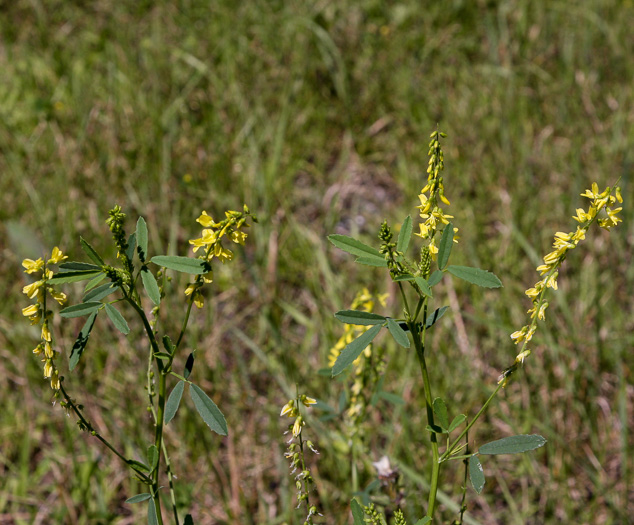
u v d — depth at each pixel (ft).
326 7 19.12
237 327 12.33
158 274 5.34
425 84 17.16
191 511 9.77
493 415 10.44
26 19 19.53
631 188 13.92
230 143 15.30
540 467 10.06
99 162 14.69
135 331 11.05
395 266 5.01
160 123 15.49
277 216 13.99
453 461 9.84
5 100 16.69
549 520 9.35
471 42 18.33
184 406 10.14
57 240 12.86
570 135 15.49
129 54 17.98
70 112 16.10
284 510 9.21
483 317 11.69
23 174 14.38
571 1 19.13
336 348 7.61
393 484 7.70
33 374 11.03
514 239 13.00
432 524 8.23
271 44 18.24
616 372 10.94
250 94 16.89
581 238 4.82
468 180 14.34
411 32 18.79
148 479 5.43
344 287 12.60
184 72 17.47
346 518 9.02
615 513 9.19
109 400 10.64
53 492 10.10
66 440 10.17
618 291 12.45
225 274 12.86
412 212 14.07
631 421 10.68
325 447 9.82
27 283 12.03
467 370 10.64
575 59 17.62
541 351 10.94
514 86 16.49
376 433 10.23
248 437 10.39
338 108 16.51
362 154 15.76
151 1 20.08
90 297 5.13
